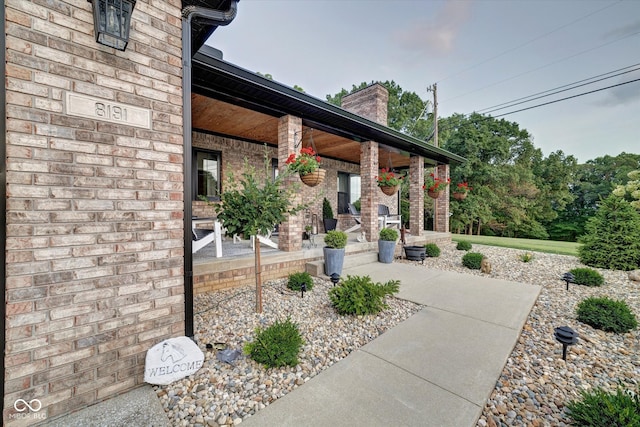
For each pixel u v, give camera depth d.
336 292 3.19
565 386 1.98
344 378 1.95
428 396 1.76
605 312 2.93
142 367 1.89
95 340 1.70
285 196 3.25
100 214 1.72
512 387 1.94
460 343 2.46
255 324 2.81
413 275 4.82
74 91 1.62
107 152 1.75
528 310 3.27
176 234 2.07
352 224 9.79
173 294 2.05
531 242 10.82
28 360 1.48
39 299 1.51
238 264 3.93
